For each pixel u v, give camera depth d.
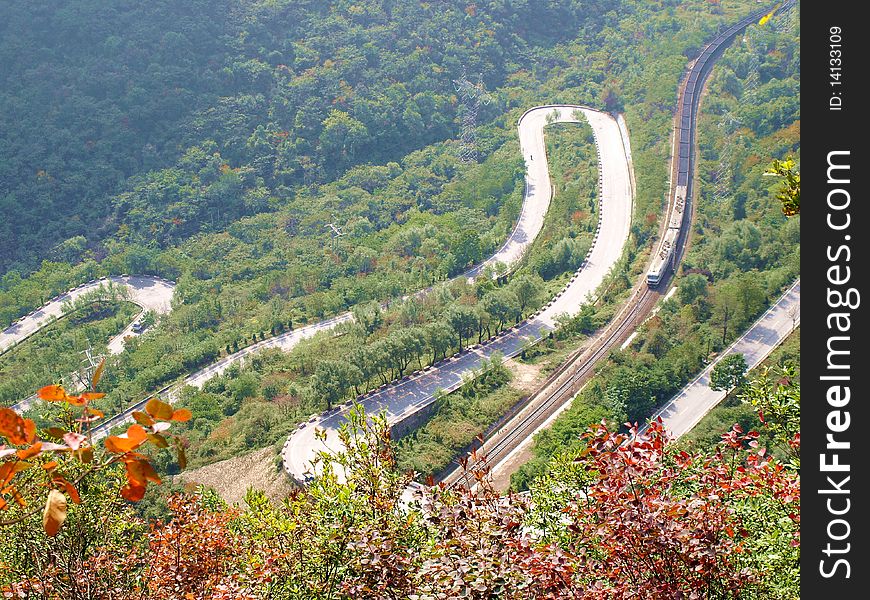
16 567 37.09
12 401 176.00
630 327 159.12
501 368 146.88
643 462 26.95
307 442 128.12
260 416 138.12
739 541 29.03
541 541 29.92
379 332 168.88
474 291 184.12
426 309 174.75
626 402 129.50
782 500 30.73
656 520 25.00
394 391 142.25
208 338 187.25
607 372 139.88
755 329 149.12
